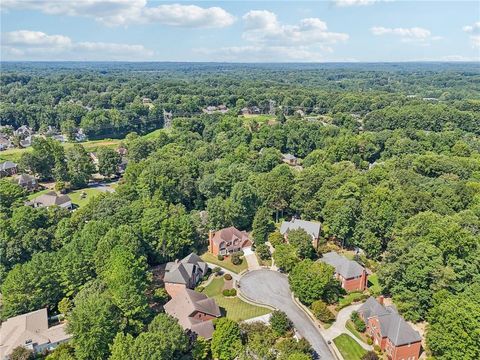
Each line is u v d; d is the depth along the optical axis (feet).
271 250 359.25
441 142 583.58
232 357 220.43
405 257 269.23
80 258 270.46
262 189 415.44
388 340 231.50
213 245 356.79
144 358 181.88
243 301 286.66
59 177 534.37
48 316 258.98
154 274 319.06
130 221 334.24
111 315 219.20
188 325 237.86
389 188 389.60
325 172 442.09
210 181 432.25
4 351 223.10
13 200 400.06
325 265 282.36
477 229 310.24
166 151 570.87
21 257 304.50
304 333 251.80
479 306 219.82
